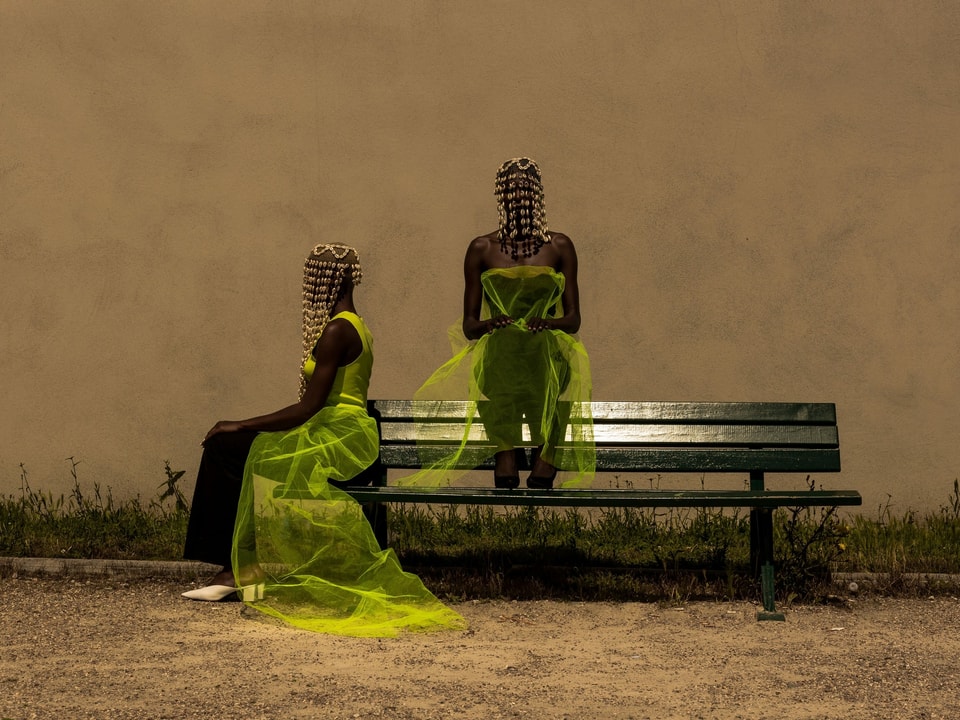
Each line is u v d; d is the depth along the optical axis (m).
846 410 6.36
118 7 6.64
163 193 6.63
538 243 5.12
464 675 3.85
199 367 6.59
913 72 6.34
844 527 5.45
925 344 6.34
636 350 6.43
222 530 4.91
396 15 6.53
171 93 6.62
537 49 6.46
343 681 3.77
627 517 6.28
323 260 4.96
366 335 5.02
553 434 5.03
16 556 5.70
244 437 4.86
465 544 6.00
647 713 3.46
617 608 4.91
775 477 6.44
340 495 4.82
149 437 6.61
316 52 6.56
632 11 6.41
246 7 6.59
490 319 5.05
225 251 6.60
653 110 6.42
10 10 6.69
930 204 6.34
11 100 6.70
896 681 3.80
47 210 6.69
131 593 5.09
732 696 3.63
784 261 6.37
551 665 3.99
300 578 4.87
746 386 6.38
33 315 6.69
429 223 6.52
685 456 5.21
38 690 3.64
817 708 3.51
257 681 3.76
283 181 6.58
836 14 6.36
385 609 4.67
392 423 5.31
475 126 6.50
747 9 6.38
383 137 6.54
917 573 5.40
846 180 6.36
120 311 6.64
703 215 6.41
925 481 6.33
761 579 5.14
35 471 6.66
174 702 3.53
